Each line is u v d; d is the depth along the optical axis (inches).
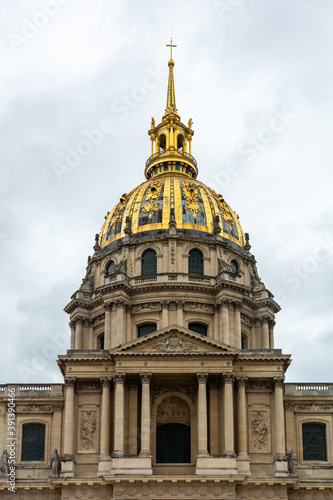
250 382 3996.1
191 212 5034.5
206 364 3892.7
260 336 4877.0
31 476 3922.2
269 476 3777.1
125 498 3649.1
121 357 3887.8
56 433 4005.9
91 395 3976.4
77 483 3713.1
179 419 4074.8
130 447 3865.7
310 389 4109.3
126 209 5167.3
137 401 3954.2
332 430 4033.0
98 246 5187.0
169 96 5984.3
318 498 3836.1
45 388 4111.7
